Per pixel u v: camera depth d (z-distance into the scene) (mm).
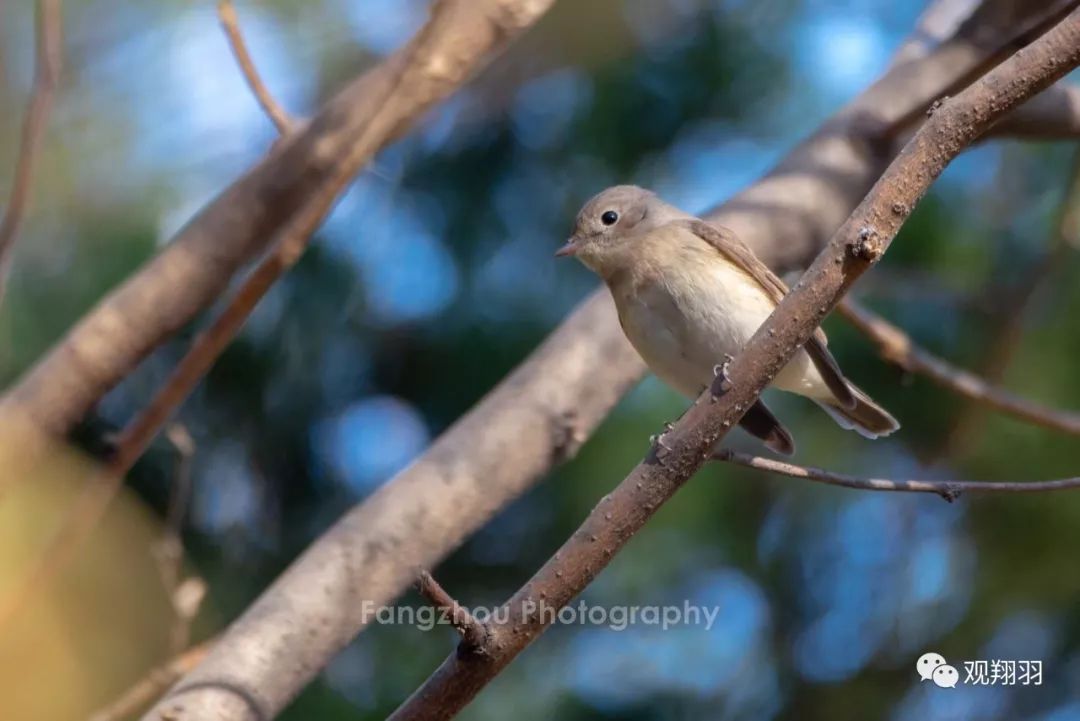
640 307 7844
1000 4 8336
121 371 5074
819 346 7781
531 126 13031
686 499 12094
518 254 12867
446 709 4555
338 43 11781
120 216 10656
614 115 12789
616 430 11539
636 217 8484
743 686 12828
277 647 5465
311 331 12445
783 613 12977
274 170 5355
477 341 12672
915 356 8789
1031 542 11836
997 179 12000
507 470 6316
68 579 5785
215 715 5172
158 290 5156
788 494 12344
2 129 10078
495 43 5508
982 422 10938
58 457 5652
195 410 12109
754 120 12859
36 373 5004
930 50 8461
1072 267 11055
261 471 12500
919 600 12852
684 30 12773
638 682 12523
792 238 7902
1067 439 10828
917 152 4730
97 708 5855
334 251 12484
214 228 5281
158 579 6516
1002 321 10859
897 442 11969
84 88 10852
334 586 5695
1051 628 12453
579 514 11625
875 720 12789
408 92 5363
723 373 4750
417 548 5926
